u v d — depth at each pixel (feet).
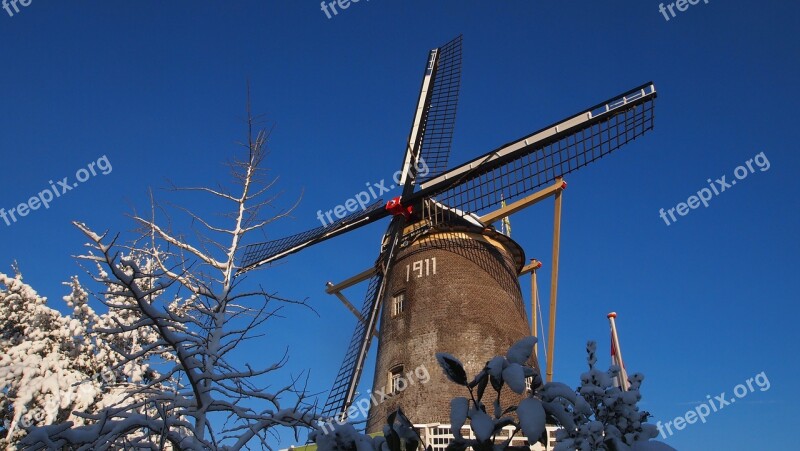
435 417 57.47
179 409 27.07
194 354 24.47
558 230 66.18
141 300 23.54
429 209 71.36
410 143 78.38
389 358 65.21
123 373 42.11
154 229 29.48
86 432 22.47
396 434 15.58
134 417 23.38
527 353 14.75
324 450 15.51
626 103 62.03
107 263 22.90
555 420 15.03
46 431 21.93
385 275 71.56
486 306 65.67
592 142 63.82
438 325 63.98
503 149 68.03
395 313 68.69
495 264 70.08
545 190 66.39
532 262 76.84
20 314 55.42
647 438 16.08
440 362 15.11
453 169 70.85
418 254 70.38
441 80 83.76
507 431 47.67
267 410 24.85
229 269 29.78
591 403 16.42
